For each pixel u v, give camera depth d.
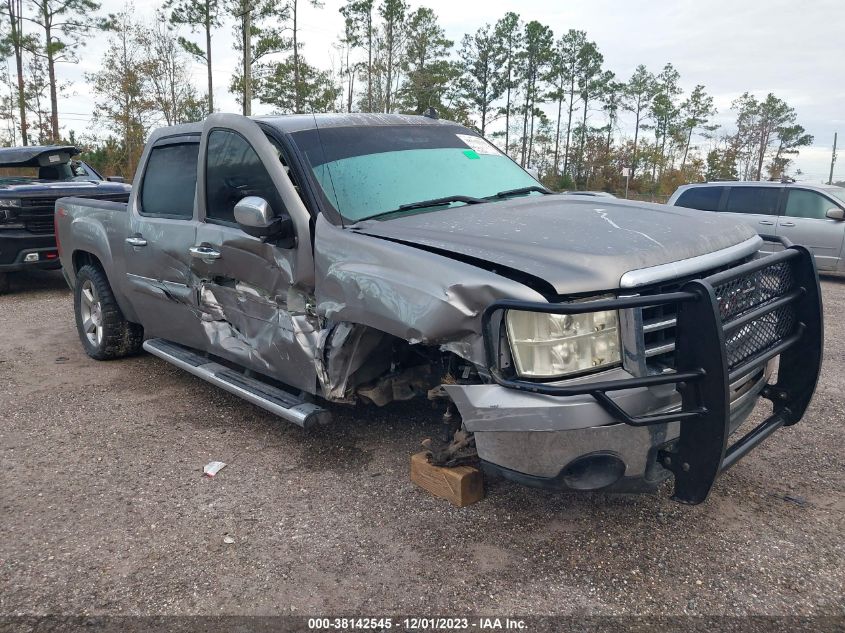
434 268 2.88
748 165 67.31
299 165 3.71
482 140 4.70
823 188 11.75
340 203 3.59
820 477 3.72
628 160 56.19
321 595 2.74
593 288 2.62
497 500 3.45
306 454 4.04
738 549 3.02
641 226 3.15
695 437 2.65
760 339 3.00
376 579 2.84
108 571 2.93
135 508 3.46
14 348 6.59
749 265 2.84
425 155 4.14
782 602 2.66
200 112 42.56
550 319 2.63
